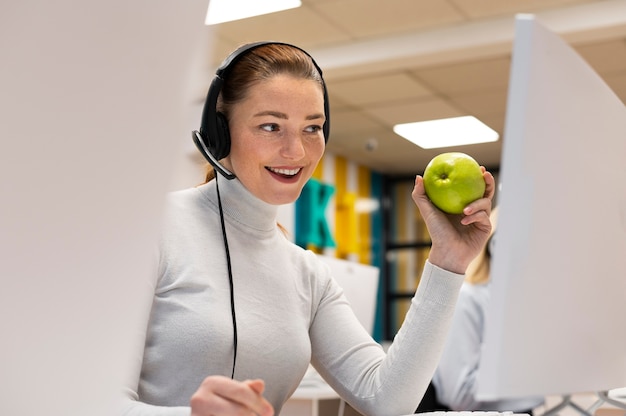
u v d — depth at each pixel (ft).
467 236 3.23
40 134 1.01
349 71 17.03
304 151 3.60
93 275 1.08
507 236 1.92
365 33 16.17
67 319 1.08
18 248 1.02
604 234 2.35
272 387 3.67
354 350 3.87
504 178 1.91
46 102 1.01
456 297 3.30
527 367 2.01
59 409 1.09
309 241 24.47
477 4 14.74
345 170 27.22
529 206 1.96
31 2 0.99
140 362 3.19
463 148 25.02
